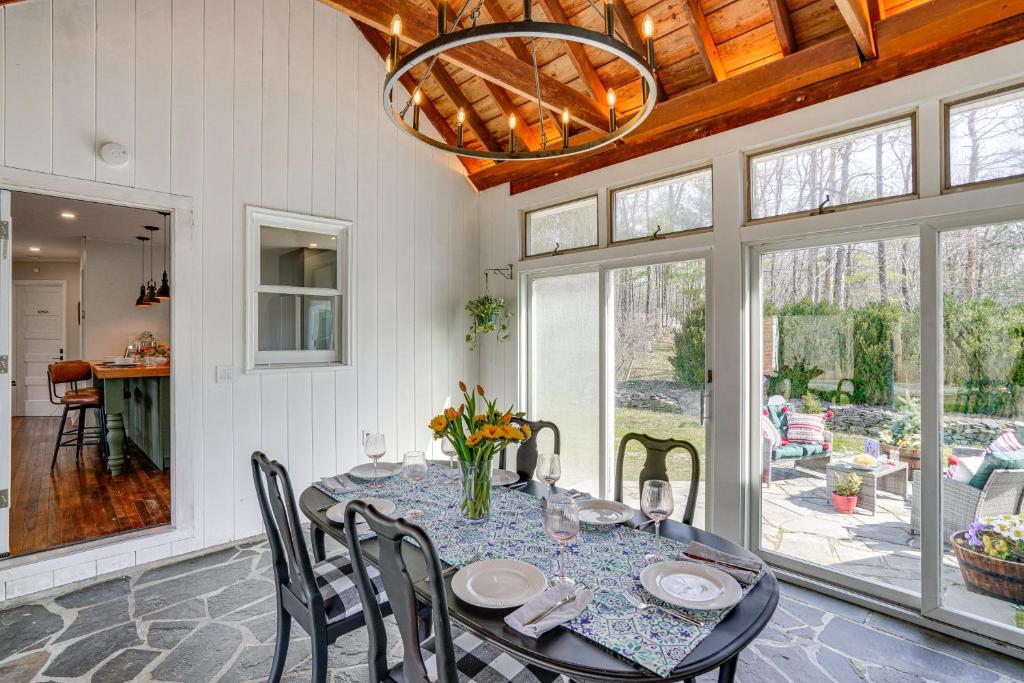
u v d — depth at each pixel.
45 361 7.60
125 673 2.11
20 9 2.73
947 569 2.42
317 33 3.85
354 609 1.85
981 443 2.34
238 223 3.47
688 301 3.43
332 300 4.06
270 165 3.61
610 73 3.62
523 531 1.87
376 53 4.21
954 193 2.36
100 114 2.96
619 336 3.84
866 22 2.49
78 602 2.68
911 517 2.56
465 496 1.95
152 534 3.15
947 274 2.44
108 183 2.98
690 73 3.33
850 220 2.68
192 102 3.28
